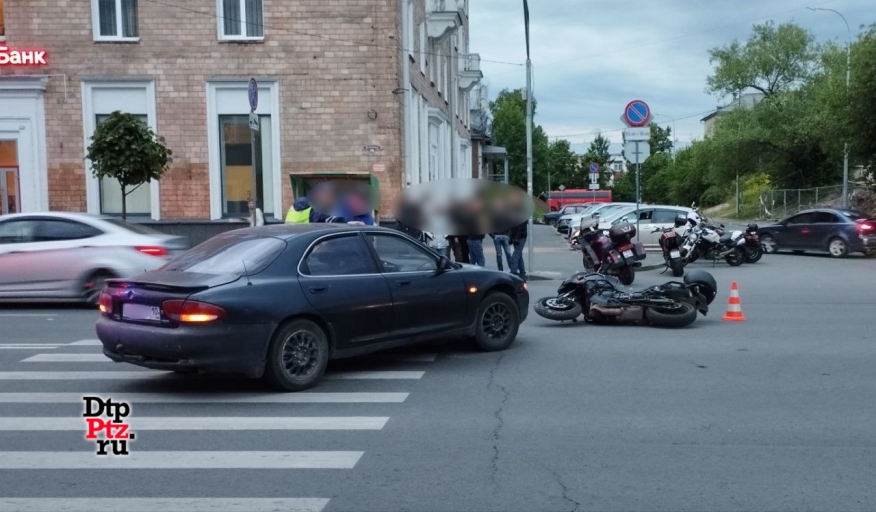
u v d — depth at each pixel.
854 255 25.28
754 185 65.94
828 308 13.47
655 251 26.38
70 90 23.05
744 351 9.65
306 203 15.88
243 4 23.30
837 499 5.01
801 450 5.95
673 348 9.88
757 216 56.59
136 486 5.32
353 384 8.16
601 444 6.12
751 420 6.74
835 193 47.56
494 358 9.37
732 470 5.54
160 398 7.68
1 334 11.40
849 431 6.42
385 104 23.33
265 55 23.25
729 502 4.96
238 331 7.39
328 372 8.72
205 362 7.29
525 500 5.02
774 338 10.54
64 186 23.20
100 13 23.16
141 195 23.52
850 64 30.36
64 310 13.89
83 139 23.12
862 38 30.16
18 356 9.78
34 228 13.77
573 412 7.02
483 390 7.86
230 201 23.61
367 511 4.86
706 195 71.69
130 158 19.88
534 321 12.22
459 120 41.88
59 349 10.24
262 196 23.62
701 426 6.57
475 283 9.45
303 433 6.48
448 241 16.64
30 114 23.06
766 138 49.81
